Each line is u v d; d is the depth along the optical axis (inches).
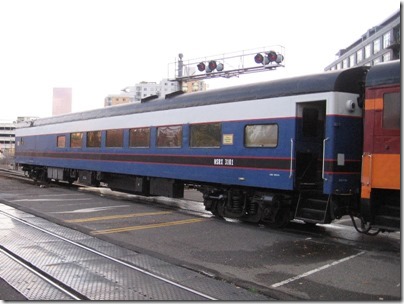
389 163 319.0
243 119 436.5
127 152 621.6
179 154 519.2
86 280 241.3
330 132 363.3
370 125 331.9
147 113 583.8
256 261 287.9
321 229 422.9
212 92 485.1
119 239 350.9
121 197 681.0
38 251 306.5
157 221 443.5
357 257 302.5
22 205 542.0
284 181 394.3
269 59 759.1
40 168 946.1
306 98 380.5
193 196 745.0
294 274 258.5
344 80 367.9
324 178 365.4
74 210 510.0
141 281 241.1
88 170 738.2
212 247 328.2
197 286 234.8
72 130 782.5
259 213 427.8
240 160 437.4
